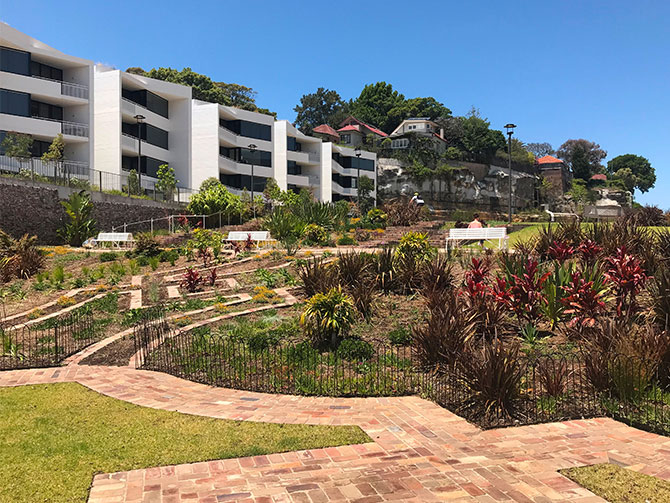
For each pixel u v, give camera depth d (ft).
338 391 20.49
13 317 35.50
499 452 14.61
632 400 18.21
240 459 14.02
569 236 42.11
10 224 72.54
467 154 245.04
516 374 18.19
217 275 46.75
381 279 35.73
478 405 18.37
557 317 25.98
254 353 25.22
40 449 14.55
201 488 12.20
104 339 30.07
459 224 77.61
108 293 41.11
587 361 19.84
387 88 305.73
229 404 19.22
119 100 113.91
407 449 14.83
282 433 16.06
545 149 342.03
